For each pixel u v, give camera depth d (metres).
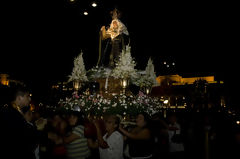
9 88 3.51
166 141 4.31
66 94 15.50
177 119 5.54
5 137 3.10
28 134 3.29
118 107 7.95
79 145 4.06
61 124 4.38
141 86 11.26
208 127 3.38
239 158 3.88
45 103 16.83
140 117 4.82
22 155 3.15
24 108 4.51
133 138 4.25
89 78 11.73
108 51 13.16
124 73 9.72
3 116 3.20
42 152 4.57
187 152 3.48
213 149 3.84
